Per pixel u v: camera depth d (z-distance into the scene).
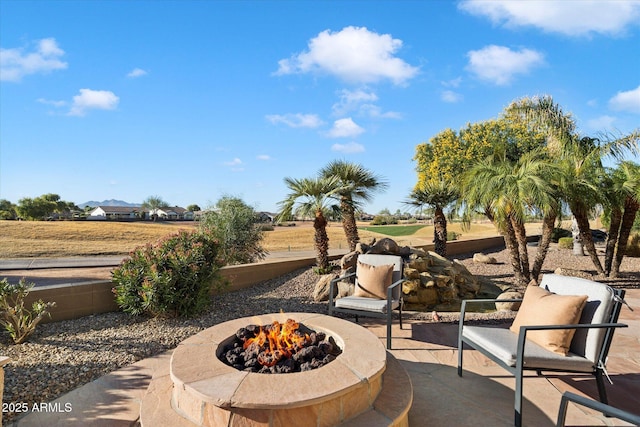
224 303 7.22
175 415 2.70
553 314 3.25
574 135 11.52
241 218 12.07
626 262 13.56
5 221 32.56
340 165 10.62
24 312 5.35
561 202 8.94
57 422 3.07
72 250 20.16
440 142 25.36
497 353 3.26
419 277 7.65
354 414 2.65
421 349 4.77
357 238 10.61
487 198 8.07
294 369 3.03
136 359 4.49
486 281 10.07
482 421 3.06
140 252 6.17
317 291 7.57
